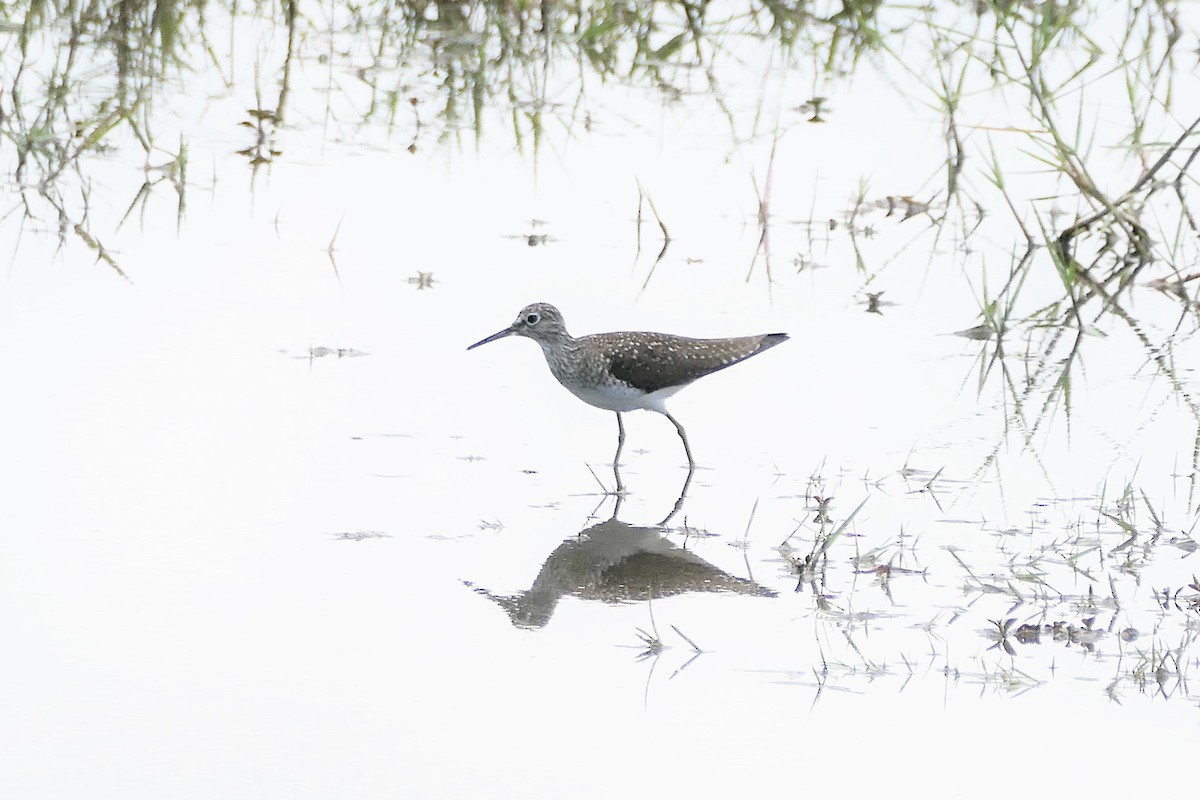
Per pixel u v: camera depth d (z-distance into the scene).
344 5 23.88
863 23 22.53
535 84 21.70
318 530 11.49
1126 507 12.09
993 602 10.66
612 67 22.25
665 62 22.39
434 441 13.47
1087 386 14.95
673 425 14.30
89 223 17.52
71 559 10.71
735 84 21.80
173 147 19.53
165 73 21.22
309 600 10.35
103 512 11.52
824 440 13.81
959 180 19.61
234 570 10.72
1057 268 16.95
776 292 16.95
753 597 10.73
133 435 12.97
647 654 9.84
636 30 23.23
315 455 12.94
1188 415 14.21
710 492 12.70
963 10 23.31
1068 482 12.80
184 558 10.86
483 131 20.45
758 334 14.95
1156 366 15.43
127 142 19.56
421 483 12.55
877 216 18.95
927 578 11.03
